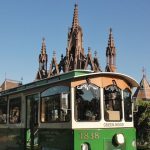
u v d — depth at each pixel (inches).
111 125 532.4
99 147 511.8
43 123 563.8
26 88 629.9
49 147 542.3
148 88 2810.0
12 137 674.8
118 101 553.9
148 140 1309.1
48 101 557.9
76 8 3181.6
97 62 3046.3
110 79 550.0
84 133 501.4
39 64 3257.9
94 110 522.3
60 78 541.3
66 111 511.2
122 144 537.0
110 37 3095.5
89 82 526.6
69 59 3070.9
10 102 696.4
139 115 1293.1
